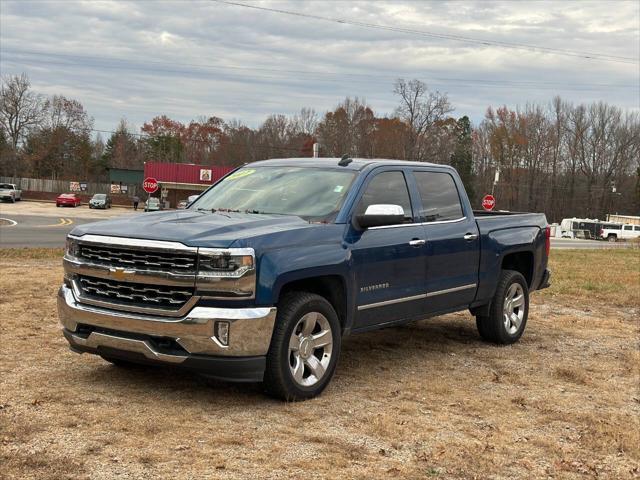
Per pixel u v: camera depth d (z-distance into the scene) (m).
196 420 4.63
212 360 4.71
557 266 18.61
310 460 4.03
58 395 5.02
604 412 5.36
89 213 53.34
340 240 5.50
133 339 4.87
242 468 3.85
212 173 68.00
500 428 4.86
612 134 86.94
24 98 94.81
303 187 6.06
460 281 6.89
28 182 82.94
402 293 6.12
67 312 5.20
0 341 6.65
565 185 88.19
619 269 17.98
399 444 4.40
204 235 4.84
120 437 4.23
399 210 5.68
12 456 3.84
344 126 79.00
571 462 4.27
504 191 88.00
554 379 6.32
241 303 4.75
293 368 5.12
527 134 88.50
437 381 6.02
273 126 88.06
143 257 4.86
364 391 5.59
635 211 85.44
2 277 10.96
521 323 7.94
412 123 77.38
